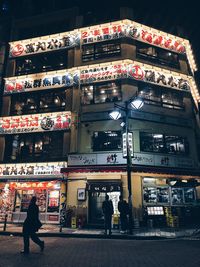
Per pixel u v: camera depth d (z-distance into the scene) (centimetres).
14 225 1556
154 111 1841
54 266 610
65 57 2078
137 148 1673
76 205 1594
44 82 1995
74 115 1816
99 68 1878
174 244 930
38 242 802
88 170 1519
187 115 1975
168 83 1955
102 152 1666
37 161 1831
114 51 1938
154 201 1600
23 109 2027
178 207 1630
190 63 2291
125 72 1816
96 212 1581
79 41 2014
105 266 613
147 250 820
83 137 1753
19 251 808
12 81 2081
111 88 1850
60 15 2212
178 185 1617
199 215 1666
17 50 2177
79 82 1894
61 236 1178
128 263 643
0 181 1773
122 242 1002
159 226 1519
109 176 1588
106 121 1747
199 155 2056
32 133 1919
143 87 1881
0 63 2241
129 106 1731
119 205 1259
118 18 2056
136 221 1447
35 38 2142
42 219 1670
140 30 1986
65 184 1670
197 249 818
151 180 1636
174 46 2106
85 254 758
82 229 1392
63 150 1783
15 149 1931
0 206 1748
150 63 1952
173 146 1831
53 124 1853
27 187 1698
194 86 2183
